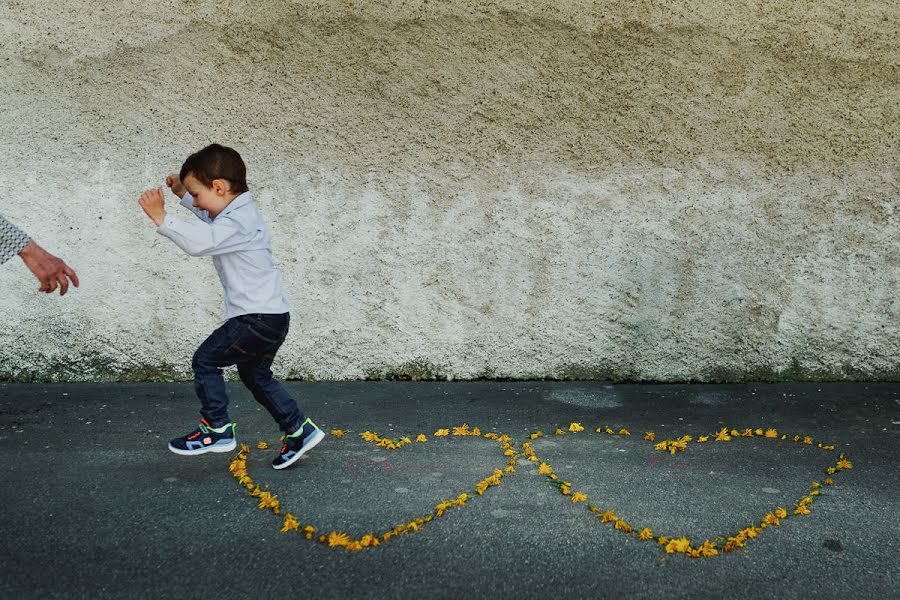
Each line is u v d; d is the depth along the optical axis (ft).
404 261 15.05
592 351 15.43
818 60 14.83
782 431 13.04
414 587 7.90
